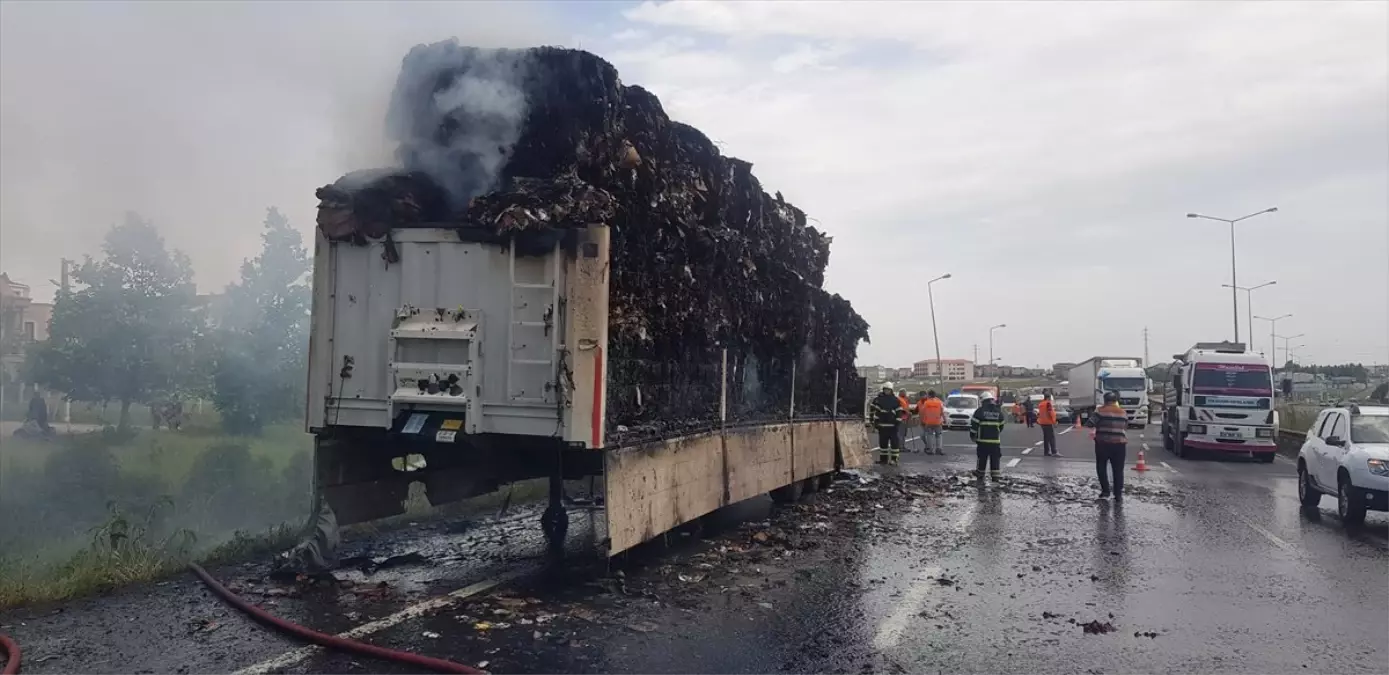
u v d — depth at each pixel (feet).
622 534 24.54
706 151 32.32
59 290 56.03
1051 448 80.53
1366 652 20.98
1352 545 35.63
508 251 23.63
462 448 26.66
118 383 55.57
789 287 40.60
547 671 17.95
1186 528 39.04
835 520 39.14
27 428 55.98
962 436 111.34
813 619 22.66
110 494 32.68
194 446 46.11
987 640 21.36
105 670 17.24
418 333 23.86
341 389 24.89
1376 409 43.70
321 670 17.51
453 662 17.80
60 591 21.98
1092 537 36.14
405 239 24.50
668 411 28.71
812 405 47.01
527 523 34.06
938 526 38.24
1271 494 53.11
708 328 30.83
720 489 32.48
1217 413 80.38
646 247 26.94
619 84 26.58
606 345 23.40
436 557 27.91
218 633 19.62
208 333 55.98
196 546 27.27
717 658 19.26
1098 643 21.34
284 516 32.09
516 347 23.44
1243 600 25.94
